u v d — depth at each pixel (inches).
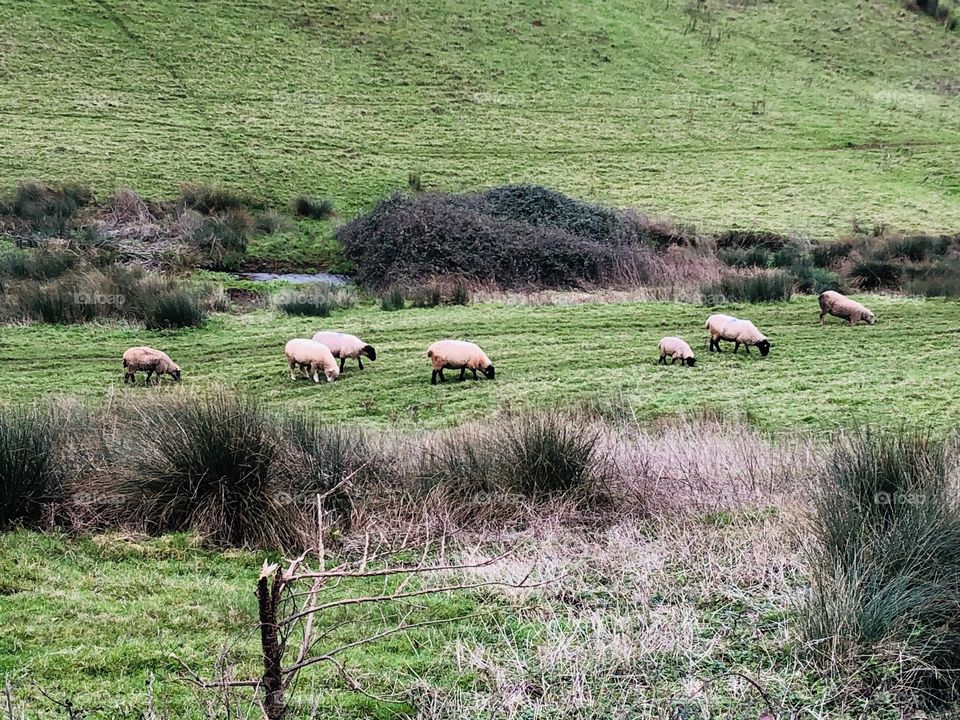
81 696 204.1
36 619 240.5
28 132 1551.4
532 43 2201.0
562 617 250.8
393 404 599.2
